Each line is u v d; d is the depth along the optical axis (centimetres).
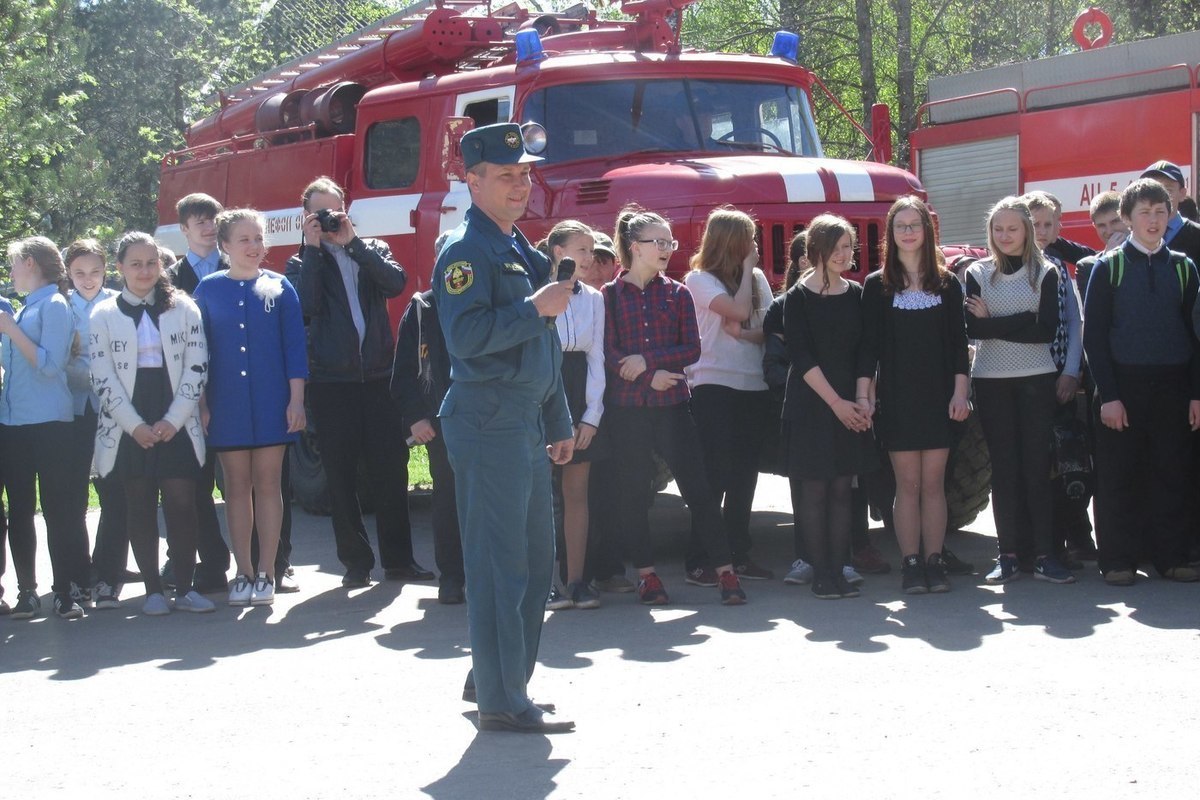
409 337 691
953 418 662
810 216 777
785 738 447
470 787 415
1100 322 663
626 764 429
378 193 962
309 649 602
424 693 522
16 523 690
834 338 662
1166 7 2050
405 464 760
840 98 2289
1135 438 667
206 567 755
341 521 744
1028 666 523
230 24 4184
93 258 727
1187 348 665
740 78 915
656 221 669
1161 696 479
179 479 688
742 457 719
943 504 675
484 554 464
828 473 661
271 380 696
